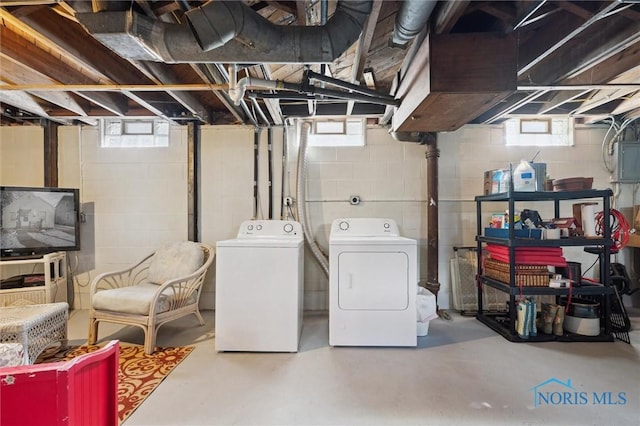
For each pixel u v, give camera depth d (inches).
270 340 94.7
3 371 34.5
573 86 91.5
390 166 136.3
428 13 58.6
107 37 59.8
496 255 115.3
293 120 134.3
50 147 132.5
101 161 135.8
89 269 135.8
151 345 93.4
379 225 124.6
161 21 61.6
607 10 60.2
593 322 102.8
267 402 69.6
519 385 75.7
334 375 80.9
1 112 120.1
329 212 136.9
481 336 106.3
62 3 57.3
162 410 66.9
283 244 95.1
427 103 76.3
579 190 104.5
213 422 63.3
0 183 134.1
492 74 68.8
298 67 92.4
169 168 136.2
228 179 136.5
